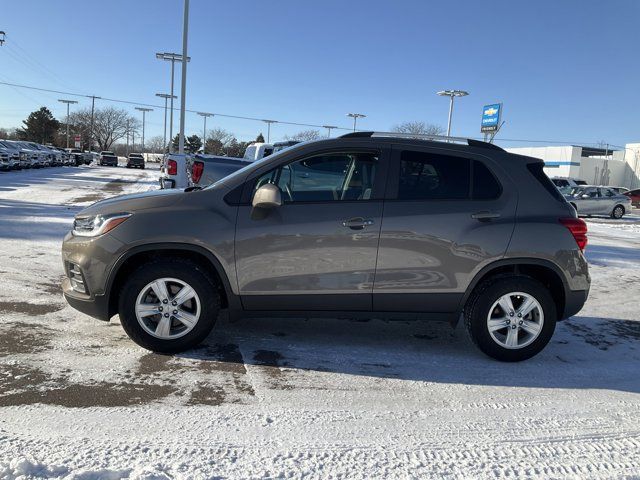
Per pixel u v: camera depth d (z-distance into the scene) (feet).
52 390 11.64
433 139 14.93
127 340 14.94
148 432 10.16
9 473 8.41
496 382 13.53
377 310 14.40
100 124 338.34
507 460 9.94
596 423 11.53
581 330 18.65
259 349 14.87
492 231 14.17
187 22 80.43
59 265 23.75
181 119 82.69
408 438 10.55
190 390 12.09
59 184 75.46
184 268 13.71
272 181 14.20
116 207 13.93
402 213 14.03
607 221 76.54
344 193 14.20
